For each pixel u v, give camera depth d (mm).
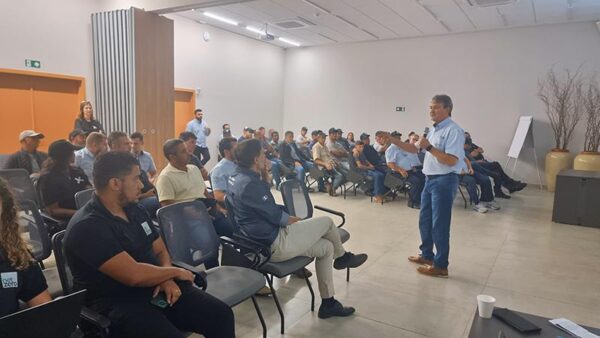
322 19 8344
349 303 2861
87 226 1566
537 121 8781
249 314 2645
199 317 1723
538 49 8633
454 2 7039
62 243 1662
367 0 7027
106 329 1447
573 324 1771
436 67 9742
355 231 4828
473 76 9352
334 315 2633
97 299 1612
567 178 5312
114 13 6496
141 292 1679
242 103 10375
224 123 9875
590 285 3316
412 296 3008
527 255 4055
